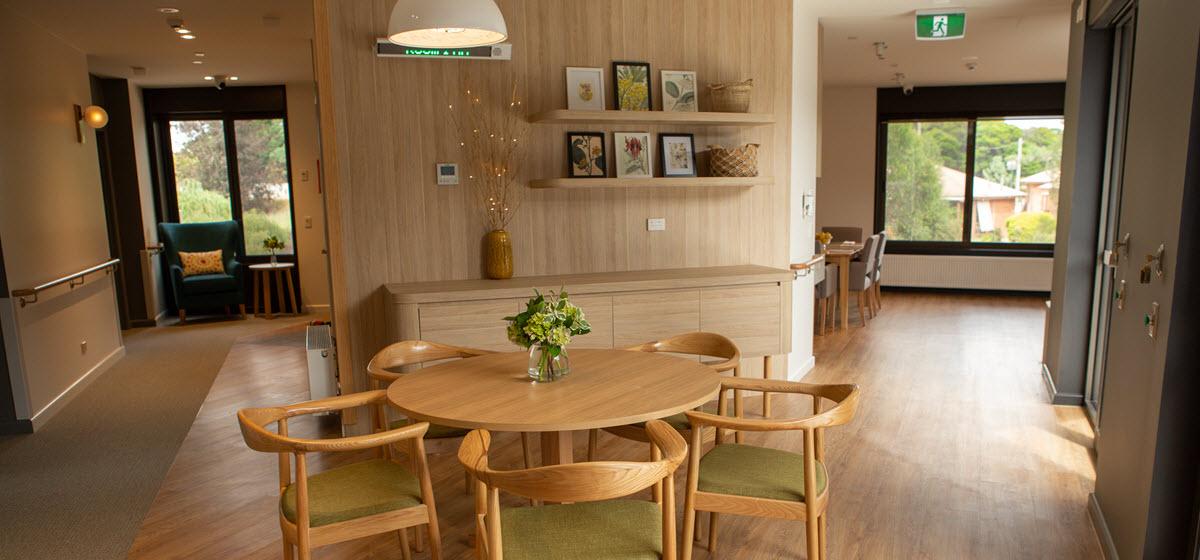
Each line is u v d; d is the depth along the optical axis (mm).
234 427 4680
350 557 2996
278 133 8953
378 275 4320
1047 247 9633
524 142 4520
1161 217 2467
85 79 6293
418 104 4289
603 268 4793
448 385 2775
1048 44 6848
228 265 8750
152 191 8594
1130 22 4094
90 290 5953
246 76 8078
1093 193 4652
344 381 4324
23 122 4984
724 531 3143
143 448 4324
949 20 5484
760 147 5043
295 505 2383
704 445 4195
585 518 2299
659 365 3049
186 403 5223
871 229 10125
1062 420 4562
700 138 4895
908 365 6047
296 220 8898
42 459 4176
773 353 4652
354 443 2275
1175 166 2320
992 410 4797
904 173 10031
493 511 2033
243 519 3373
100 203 6363
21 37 5055
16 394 4605
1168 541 2367
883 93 9883
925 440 4234
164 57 6844
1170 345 2285
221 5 5039
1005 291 9719
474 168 4434
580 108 4570
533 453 4105
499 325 4094
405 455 4098
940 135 9828
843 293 7613
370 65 4176
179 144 8852
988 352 6496
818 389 2826
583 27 4566
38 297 4945
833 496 3488
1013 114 9500
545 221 4633
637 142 4707
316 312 8992
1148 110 2711
